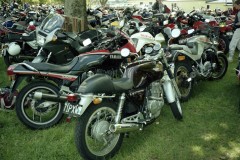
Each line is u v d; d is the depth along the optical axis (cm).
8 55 723
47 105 440
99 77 355
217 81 690
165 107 536
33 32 715
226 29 973
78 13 980
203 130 452
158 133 442
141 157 381
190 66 572
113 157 378
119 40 544
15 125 465
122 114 380
